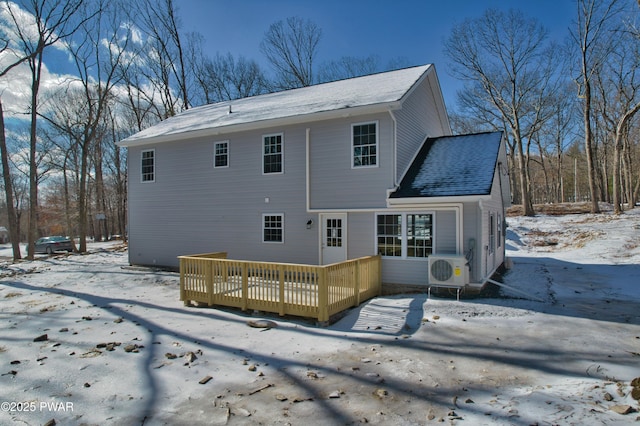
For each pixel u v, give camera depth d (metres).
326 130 11.76
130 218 16.45
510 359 5.40
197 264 9.16
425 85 13.69
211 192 14.23
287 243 12.55
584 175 50.25
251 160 13.31
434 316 7.66
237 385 4.73
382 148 10.82
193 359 5.61
